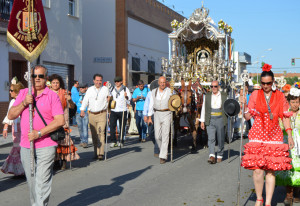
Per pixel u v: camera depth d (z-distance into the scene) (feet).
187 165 31.83
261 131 18.13
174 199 21.52
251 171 29.37
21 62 61.77
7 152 39.42
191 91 38.73
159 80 32.76
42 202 16.25
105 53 104.42
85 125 42.86
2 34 55.52
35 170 16.89
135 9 110.22
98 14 104.94
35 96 16.56
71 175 27.99
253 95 18.49
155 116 32.86
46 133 16.08
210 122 32.48
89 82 105.60
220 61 49.42
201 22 52.95
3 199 21.91
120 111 42.11
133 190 23.59
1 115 55.26
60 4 70.74
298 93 19.95
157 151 35.91
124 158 35.27
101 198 21.80
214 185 24.79
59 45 70.49
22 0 17.17
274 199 21.44
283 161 17.79
